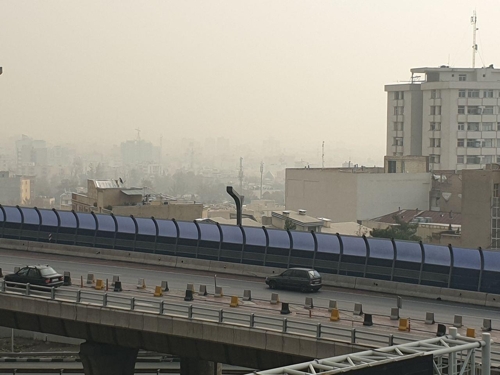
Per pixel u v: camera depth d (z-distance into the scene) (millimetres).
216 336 48125
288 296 60156
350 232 142875
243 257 70250
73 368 71188
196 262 71750
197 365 57750
